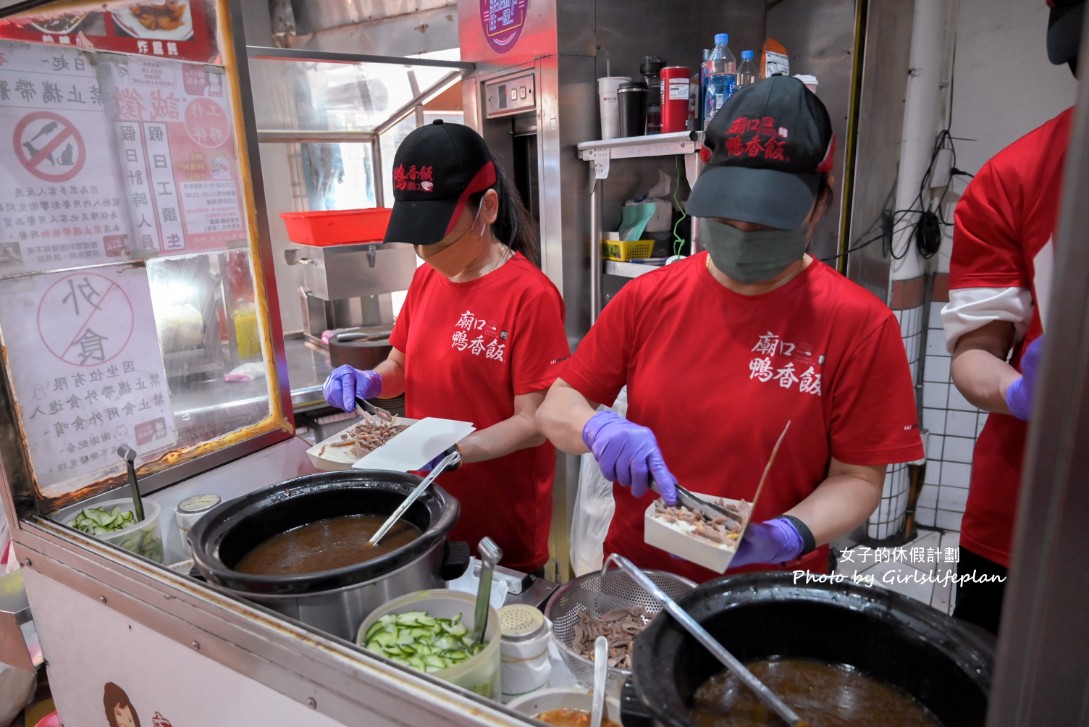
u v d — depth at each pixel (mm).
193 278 1459
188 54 1390
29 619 1388
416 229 1418
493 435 1437
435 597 916
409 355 1743
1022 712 494
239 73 1490
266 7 4289
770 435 1130
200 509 1236
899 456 1071
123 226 1311
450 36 3611
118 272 1310
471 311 1607
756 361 1142
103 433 1320
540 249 2924
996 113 2537
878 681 729
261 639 863
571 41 2625
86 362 1279
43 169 1183
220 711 981
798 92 981
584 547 2299
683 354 1204
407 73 2918
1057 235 412
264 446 1600
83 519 1201
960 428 2850
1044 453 438
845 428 1104
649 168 2902
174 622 979
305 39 4234
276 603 866
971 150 2611
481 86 3039
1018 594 472
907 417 1073
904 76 2533
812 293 1120
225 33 1451
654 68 2572
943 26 2525
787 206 941
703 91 2348
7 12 1096
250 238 1540
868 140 2510
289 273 3336
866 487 1089
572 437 1218
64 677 1280
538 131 2779
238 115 1492
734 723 665
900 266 2695
